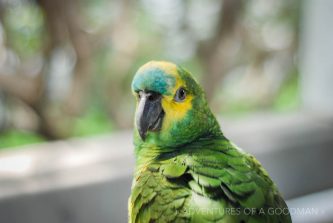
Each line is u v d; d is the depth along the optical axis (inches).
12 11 145.8
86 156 102.9
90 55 154.3
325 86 148.1
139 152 61.2
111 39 164.1
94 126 175.9
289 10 197.6
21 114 160.9
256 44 196.1
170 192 51.0
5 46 147.3
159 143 58.5
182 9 183.0
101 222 90.6
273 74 213.8
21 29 148.6
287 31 202.1
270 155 111.9
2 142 159.9
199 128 58.5
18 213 81.7
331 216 104.0
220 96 203.8
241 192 50.4
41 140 163.2
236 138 116.3
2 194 81.0
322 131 125.1
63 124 162.4
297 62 204.5
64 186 86.5
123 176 93.4
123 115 178.4
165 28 184.7
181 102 57.4
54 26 142.9
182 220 49.1
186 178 51.8
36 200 83.4
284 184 114.0
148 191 52.1
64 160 99.7
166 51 186.7
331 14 145.9
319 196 119.3
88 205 89.1
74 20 145.2
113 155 104.1
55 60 157.3
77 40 147.9
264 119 136.5
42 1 138.0
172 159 54.9
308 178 118.3
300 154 116.6
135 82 57.7
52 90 161.2
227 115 205.2
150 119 56.6
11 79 145.8
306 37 158.1
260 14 196.9
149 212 51.1
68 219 86.8
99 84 176.7
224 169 52.2
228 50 183.2
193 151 55.6
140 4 178.1
